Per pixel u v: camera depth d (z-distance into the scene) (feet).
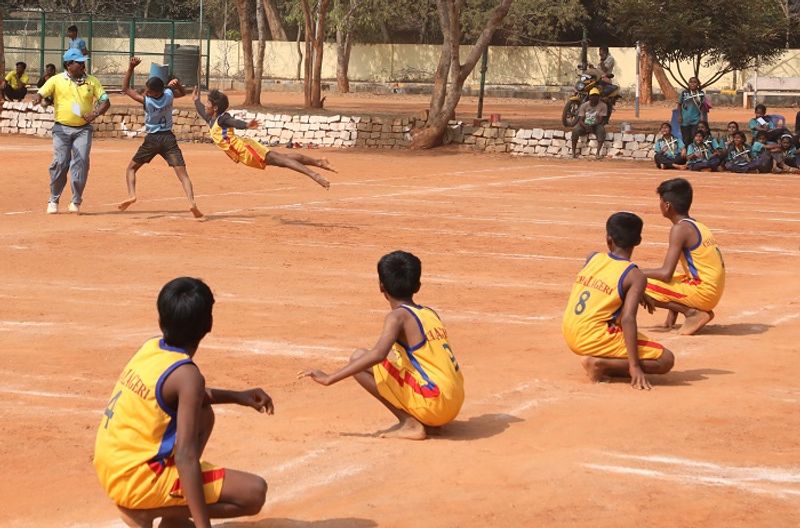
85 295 41.09
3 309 38.58
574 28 230.48
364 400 27.76
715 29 112.57
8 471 22.33
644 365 29.12
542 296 41.70
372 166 98.27
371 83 225.35
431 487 20.99
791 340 34.32
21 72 131.85
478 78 222.07
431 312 24.48
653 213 67.15
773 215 67.82
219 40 236.84
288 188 79.71
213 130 55.21
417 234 57.16
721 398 27.50
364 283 43.86
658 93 208.54
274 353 32.50
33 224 59.21
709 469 22.00
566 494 20.52
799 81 183.21
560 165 102.17
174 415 17.26
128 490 17.22
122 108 124.06
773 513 19.58
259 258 49.34
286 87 224.74
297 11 224.12
